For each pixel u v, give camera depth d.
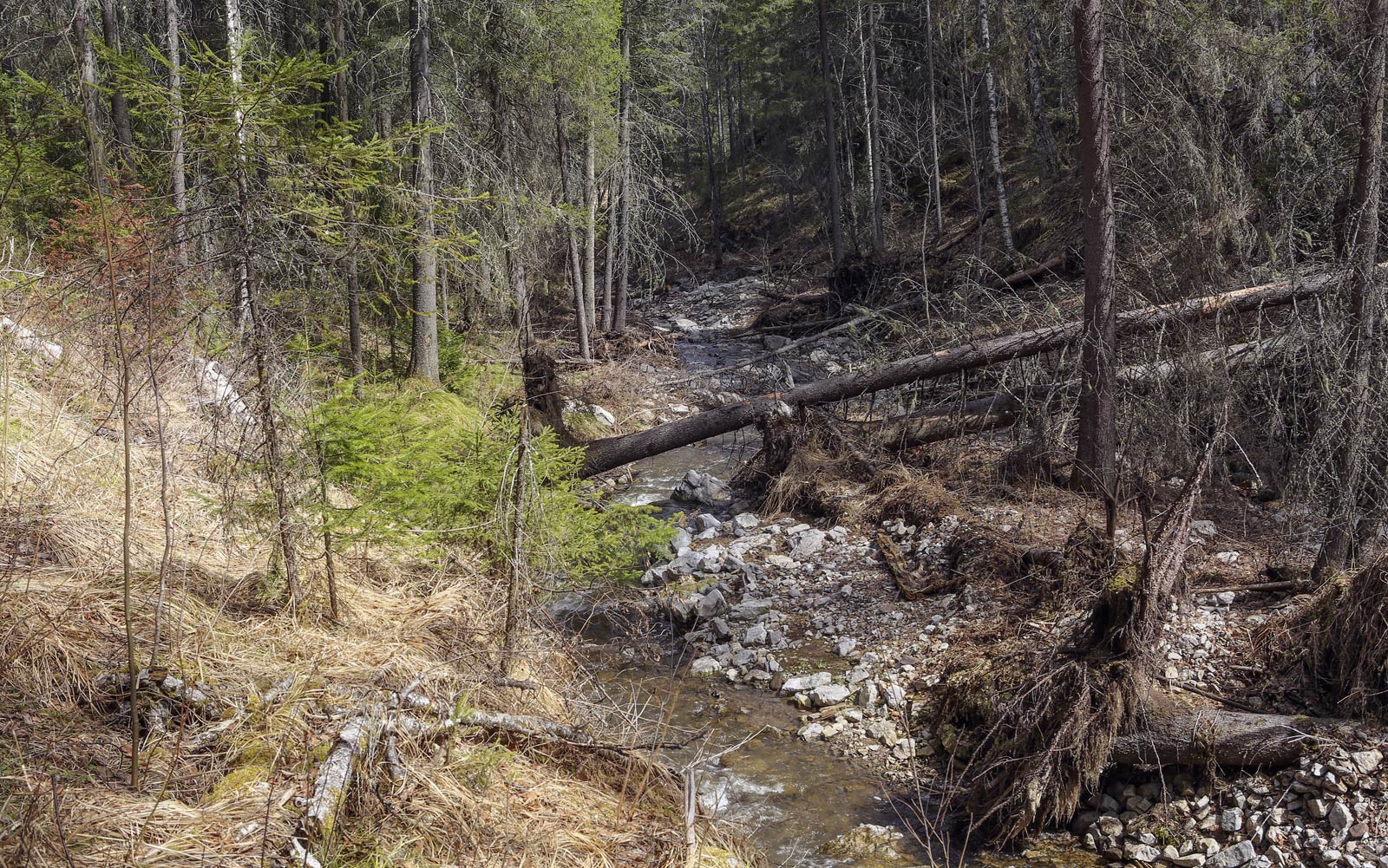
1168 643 6.80
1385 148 7.06
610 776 4.80
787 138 37.16
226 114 4.48
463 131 15.11
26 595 4.55
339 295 5.40
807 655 8.20
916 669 7.55
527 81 17.86
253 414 4.92
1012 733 5.95
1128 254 11.09
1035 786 5.50
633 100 24.70
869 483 11.62
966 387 13.06
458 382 13.40
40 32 11.68
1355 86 7.19
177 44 11.95
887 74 34.28
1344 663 5.83
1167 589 5.80
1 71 10.02
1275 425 9.32
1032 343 11.62
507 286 14.55
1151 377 10.65
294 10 15.15
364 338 14.39
